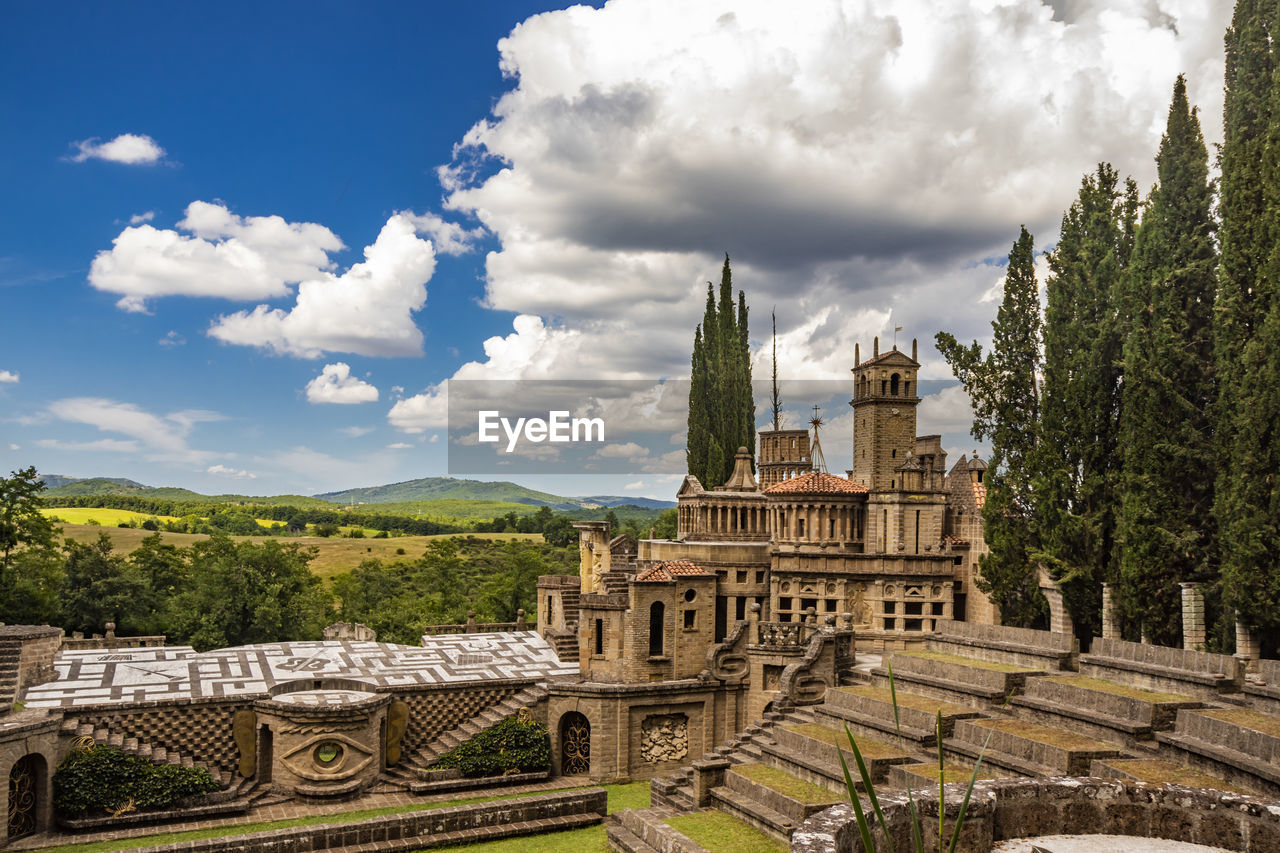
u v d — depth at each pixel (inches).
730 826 1236.5
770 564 2159.2
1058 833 597.9
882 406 2365.9
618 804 1620.3
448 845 1317.7
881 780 1216.8
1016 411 2042.3
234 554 3078.2
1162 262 1686.8
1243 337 1487.5
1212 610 1563.7
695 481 2390.5
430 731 1753.2
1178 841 580.4
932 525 2150.6
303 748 1533.0
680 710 1871.3
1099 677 1440.7
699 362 3346.5
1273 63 1515.7
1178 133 1702.8
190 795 1425.9
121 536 5615.2
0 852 1248.8
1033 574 1985.7
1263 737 983.6
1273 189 1432.1
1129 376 1664.6
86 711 1454.2
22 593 2508.6
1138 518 1601.9
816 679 1706.4
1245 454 1397.6
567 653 2046.0
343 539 6953.7
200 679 1680.6
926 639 1867.6
